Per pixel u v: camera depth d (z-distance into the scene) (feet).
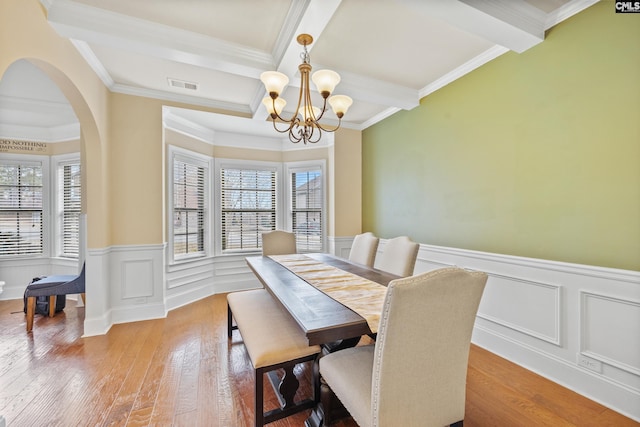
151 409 5.49
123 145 9.80
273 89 6.38
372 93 9.53
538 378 6.53
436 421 3.76
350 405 3.91
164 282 10.65
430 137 10.02
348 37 7.25
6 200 12.71
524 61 7.08
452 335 3.70
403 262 7.28
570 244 6.23
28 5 5.59
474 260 8.30
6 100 10.77
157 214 10.35
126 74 9.07
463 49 7.80
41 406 5.55
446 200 9.39
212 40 7.42
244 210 14.46
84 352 7.71
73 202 13.11
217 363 7.18
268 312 6.57
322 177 14.53
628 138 5.38
